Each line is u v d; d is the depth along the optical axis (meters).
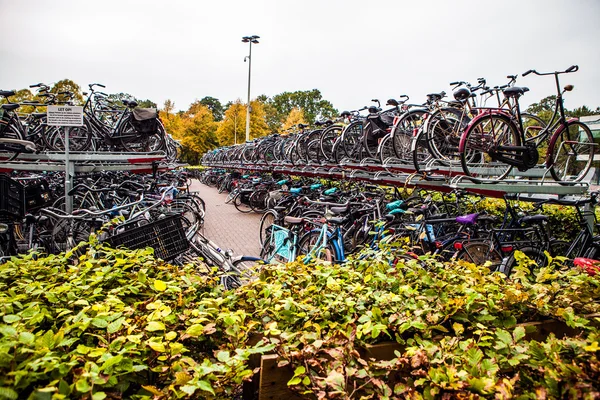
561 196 5.02
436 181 4.75
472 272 2.16
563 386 1.16
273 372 1.42
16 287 1.81
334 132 8.52
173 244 3.32
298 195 7.74
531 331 1.66
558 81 4.56
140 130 7.15
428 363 1.31
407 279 2.12
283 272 2.23
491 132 4.46
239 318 1.59
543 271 2.16
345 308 1.79
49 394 1.02
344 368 1.30
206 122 29.77
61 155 5.82
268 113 52.47
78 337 1.39
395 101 6.46
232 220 9.83
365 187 8.56
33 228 4.36
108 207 6.00
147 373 1.39
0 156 5.93
